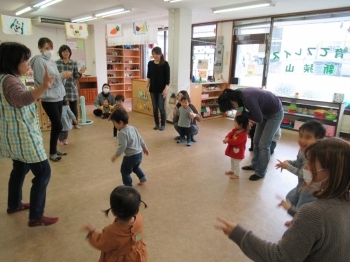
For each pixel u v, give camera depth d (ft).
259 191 8.96
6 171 9.87
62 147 12.90
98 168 10.44
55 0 16.56
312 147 2.66
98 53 26.78
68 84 14.15
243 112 9.42
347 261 2.45
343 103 15.52
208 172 10.40
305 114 17.42
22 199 7.90
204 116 20.33
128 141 8.06
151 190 8.79
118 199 4.08
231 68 21.58
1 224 6.69
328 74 16.76
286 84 18.78
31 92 4.99
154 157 11.89
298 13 17.30
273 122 9.33
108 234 4.08
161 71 15.89
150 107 21.03
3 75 5.20
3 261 5.51
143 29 19.16
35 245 6.00
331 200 2.47
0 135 5.57
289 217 7.43
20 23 17.80
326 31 16.46
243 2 15.66
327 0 14.15
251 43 20.16
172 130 16.70
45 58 9.86
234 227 3.02
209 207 7.86
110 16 21.68
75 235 6.39
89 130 16.16
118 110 8.04
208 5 16.52
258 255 2.73
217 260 5.73
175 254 5.86
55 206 7.63
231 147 9.71
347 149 2.43
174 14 17.58
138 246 4.31
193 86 19.08
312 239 2.40
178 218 7.25
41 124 15.48
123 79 30.32
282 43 18.52
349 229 2.44
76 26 20.22
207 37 23.26
